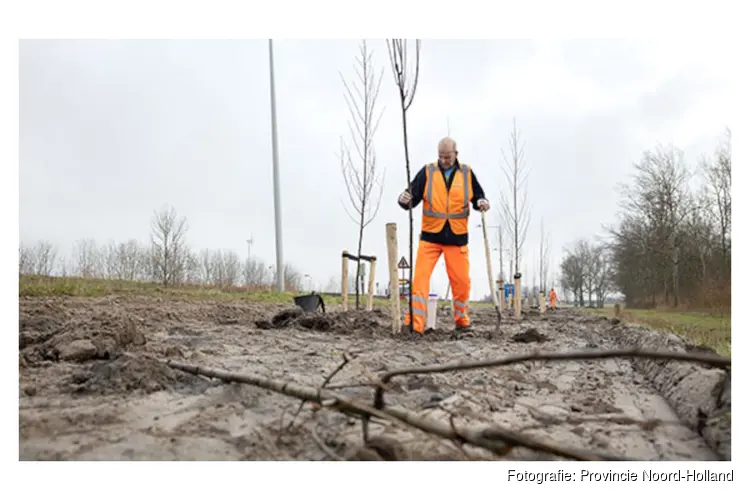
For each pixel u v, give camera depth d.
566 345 7.02
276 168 17.55
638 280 36.56
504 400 3.71
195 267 27.72
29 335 4.39
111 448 2.45
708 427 3.01
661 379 4.47
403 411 2.36
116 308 7.69
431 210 7.24
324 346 5.75
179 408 3.04
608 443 2.87
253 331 6.83
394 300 7.20
